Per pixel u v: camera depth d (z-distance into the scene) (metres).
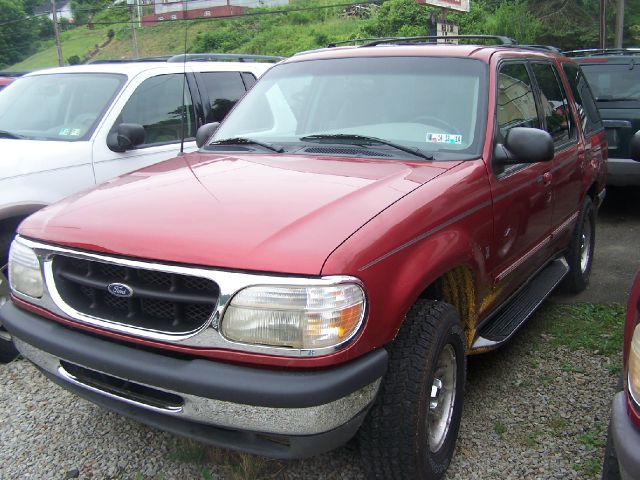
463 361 3.17
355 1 50.75
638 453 2.07
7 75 9.82
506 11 33.69
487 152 3.44
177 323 2.53
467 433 3.46
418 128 3.62
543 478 3.08
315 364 2.34
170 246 2.50
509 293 4.02
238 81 6.63
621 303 5.30
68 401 3.88
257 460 3.14
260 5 51.72
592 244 5.79
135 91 5.56
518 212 3.73
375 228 2.58
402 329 2.78
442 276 3.22
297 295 2.32
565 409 3.67
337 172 3.19
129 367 2.55
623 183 7.82
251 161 3.51
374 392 2.58
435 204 2.91
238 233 2.50
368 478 2.87
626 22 33.06
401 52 4.04
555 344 4.53
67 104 5.51
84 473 3.21
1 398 3.95
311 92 4.05
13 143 4.99
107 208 2.90
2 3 69.06
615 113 7.77
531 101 4.30
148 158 5.50
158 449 3.37
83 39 65.88
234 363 2.41
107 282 2.65
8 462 3.31
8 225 4.52
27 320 2.96
